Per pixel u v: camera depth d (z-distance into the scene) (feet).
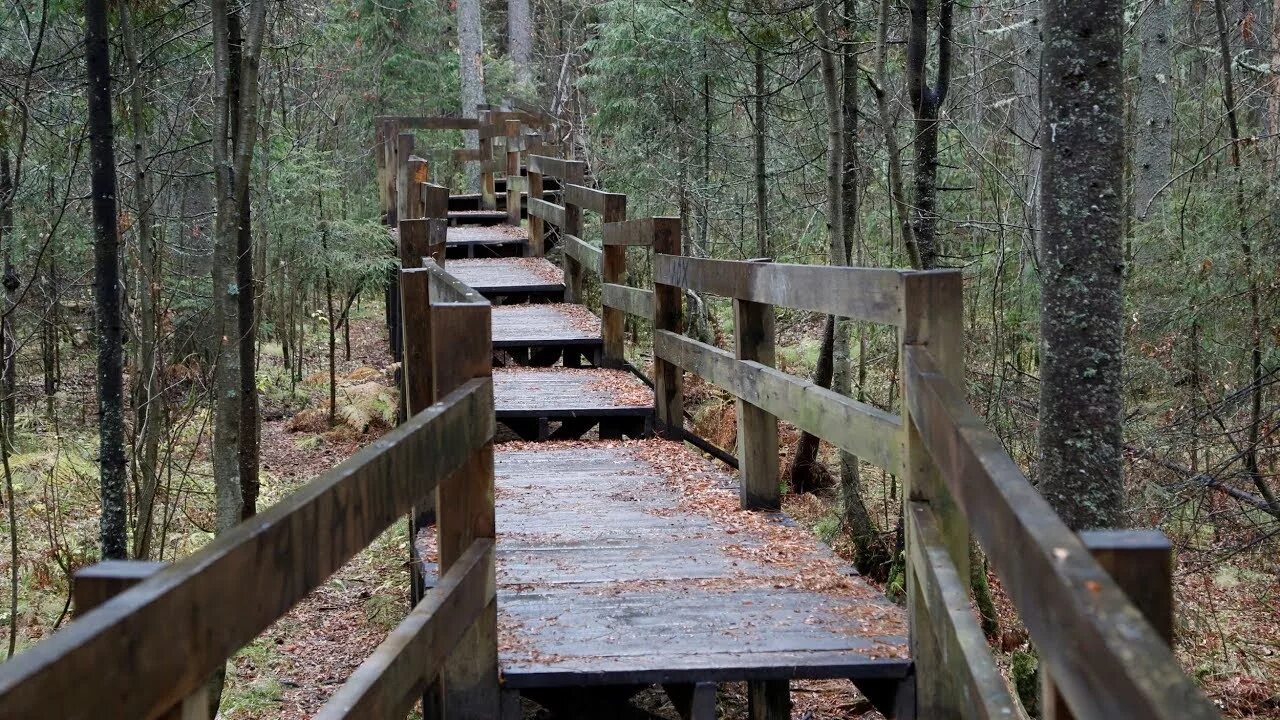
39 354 47.39
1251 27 39.73
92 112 20.57
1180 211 29.60
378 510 7.65
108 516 20.83
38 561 26.14
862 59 38.58
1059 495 16.83
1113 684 3.77
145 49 30.32
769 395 16.34
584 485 20.01
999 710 6.58
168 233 37.37
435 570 14.20
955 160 38.11
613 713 12.36
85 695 3.99
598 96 51.34
